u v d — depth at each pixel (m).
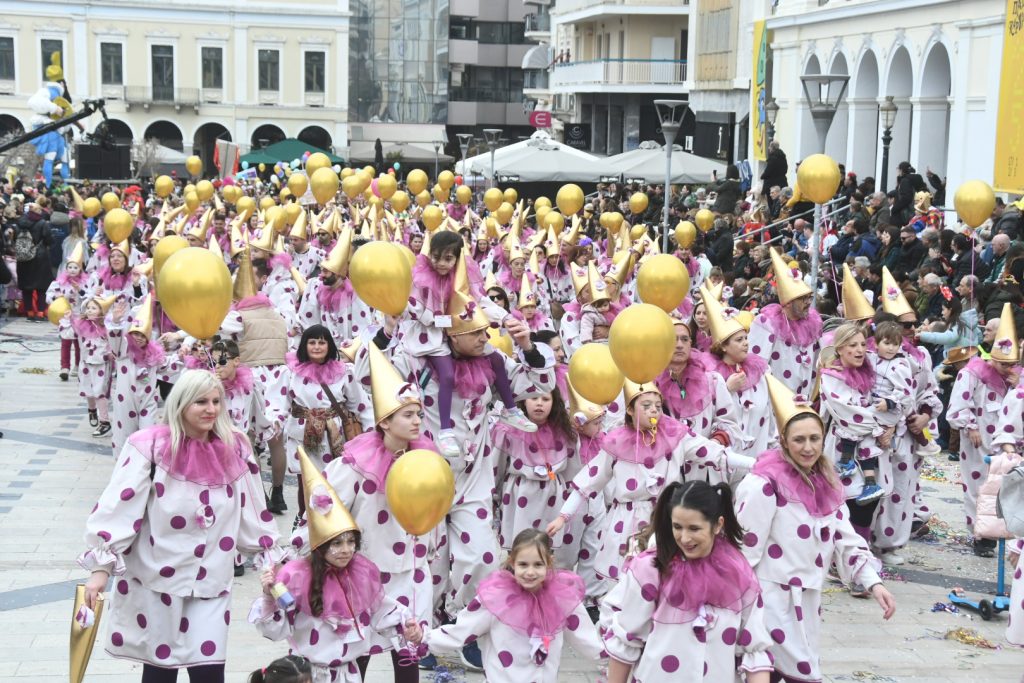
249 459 6.39
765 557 6.30
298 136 68.19
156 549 6.12
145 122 66.31
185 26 65.94
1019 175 20.06
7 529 10.66
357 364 8.06
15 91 64.75
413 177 22.20
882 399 9.38
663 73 50.31
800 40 31.92
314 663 6.15
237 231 15.30
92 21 65.00
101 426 14.49
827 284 17.11
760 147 33.19
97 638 8.22
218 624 6.24
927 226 17.53
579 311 11.76
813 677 6.28
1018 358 10.37
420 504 6.04
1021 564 7.09
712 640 5.71
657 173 28.27
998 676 7.95
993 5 22.50
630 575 5.82
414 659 6.67
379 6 71.81
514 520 8.53
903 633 8.67
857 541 6.43
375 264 7.09
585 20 55.28
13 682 7.43
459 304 7.47
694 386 8.55
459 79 76.81
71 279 17.02
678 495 5.64
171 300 6.55
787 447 6.30
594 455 8.55
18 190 29.80
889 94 27.28
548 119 51.91
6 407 16.09
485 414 7.82
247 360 11.50
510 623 6.22
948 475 13.17
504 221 20.61
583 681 7.73
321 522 6.02
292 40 67.06
